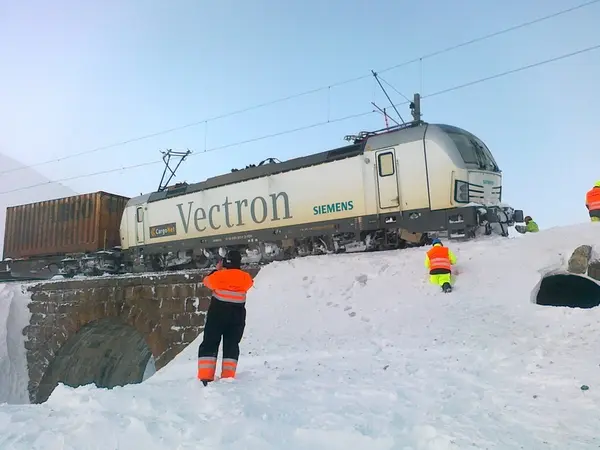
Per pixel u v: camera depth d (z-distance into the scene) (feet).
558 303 32.27
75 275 66.28
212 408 14.51
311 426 12.48
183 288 42.57
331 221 45.24
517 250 33.40
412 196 40.98
